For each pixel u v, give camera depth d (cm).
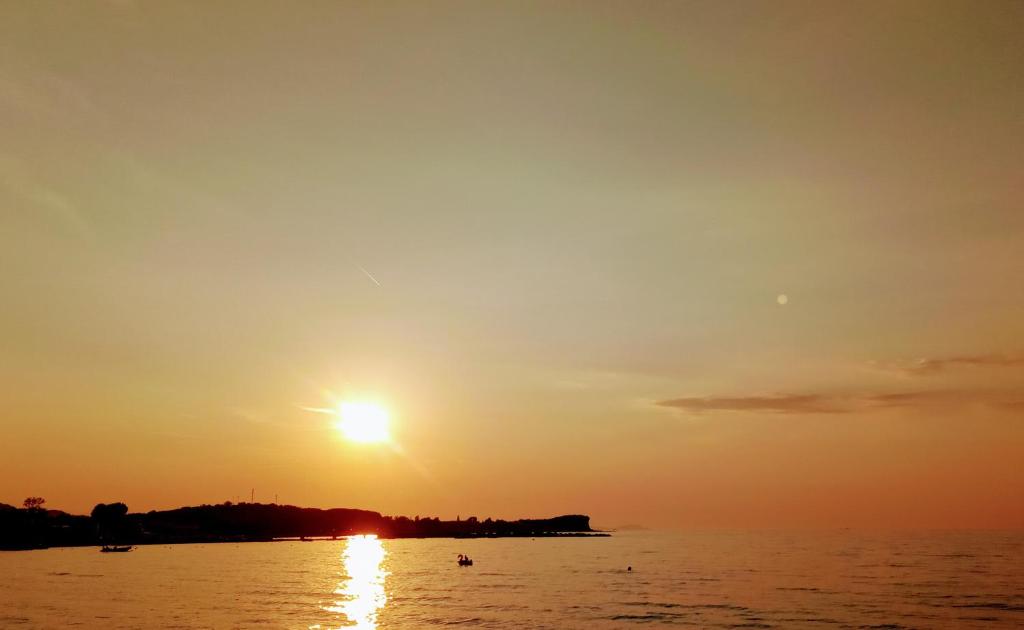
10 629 8194
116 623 8650
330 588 12962
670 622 8900
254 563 19962
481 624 8712
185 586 13125
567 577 15588
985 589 12762
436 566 19212
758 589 12850
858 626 8619
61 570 16625
